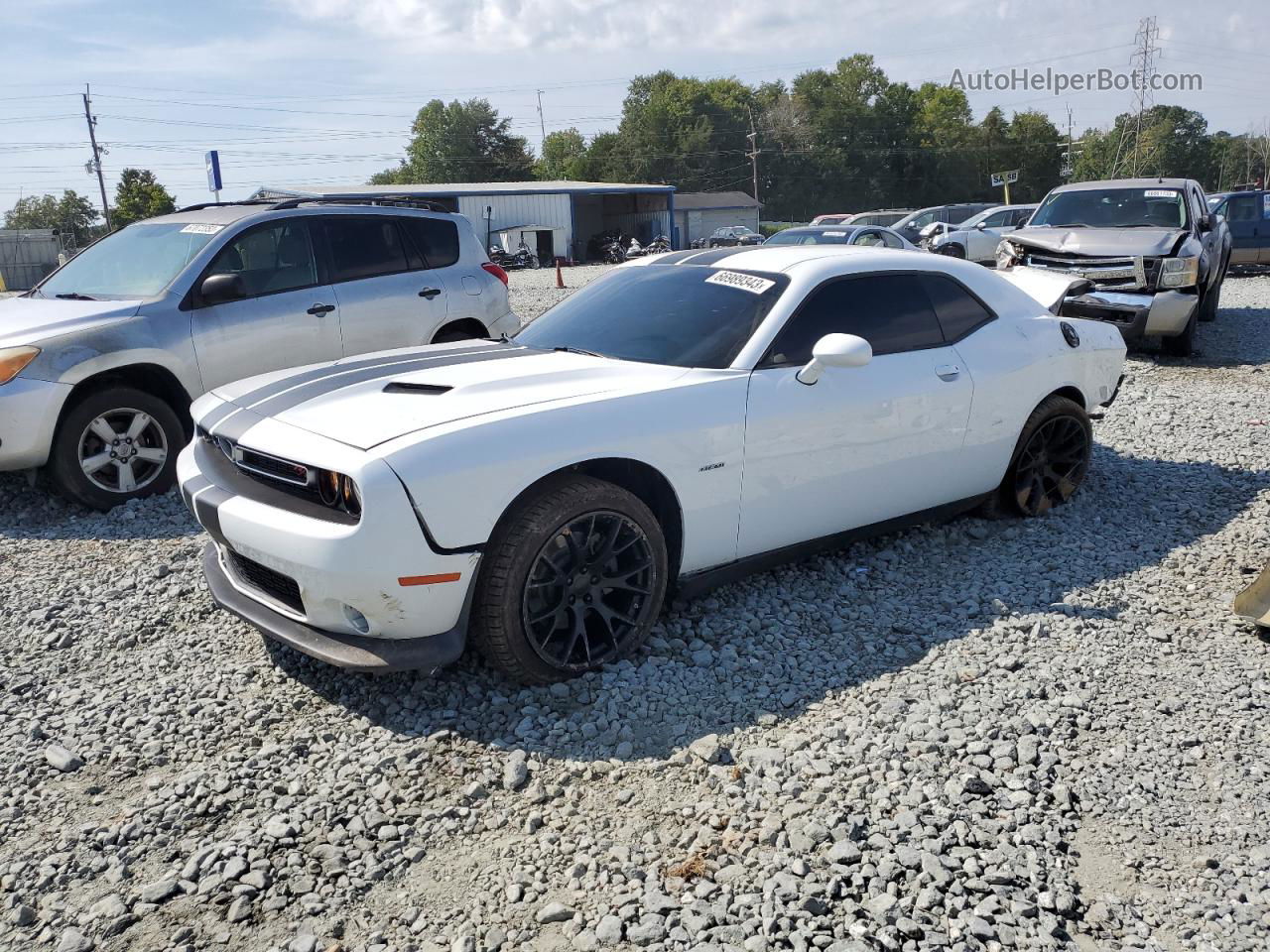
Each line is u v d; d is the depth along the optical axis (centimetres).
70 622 439
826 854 277
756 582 467
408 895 268
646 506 378
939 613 437
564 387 385
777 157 10038
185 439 640
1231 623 425
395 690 372
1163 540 525
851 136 10138
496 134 10975
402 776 319
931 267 495
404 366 423
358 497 324
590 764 323
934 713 350
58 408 580
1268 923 255
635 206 5709
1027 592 455
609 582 374
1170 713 353
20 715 363
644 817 298
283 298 687
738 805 301
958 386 475
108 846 289
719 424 393
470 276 798
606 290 491
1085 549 508
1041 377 519
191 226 698
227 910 263
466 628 351
